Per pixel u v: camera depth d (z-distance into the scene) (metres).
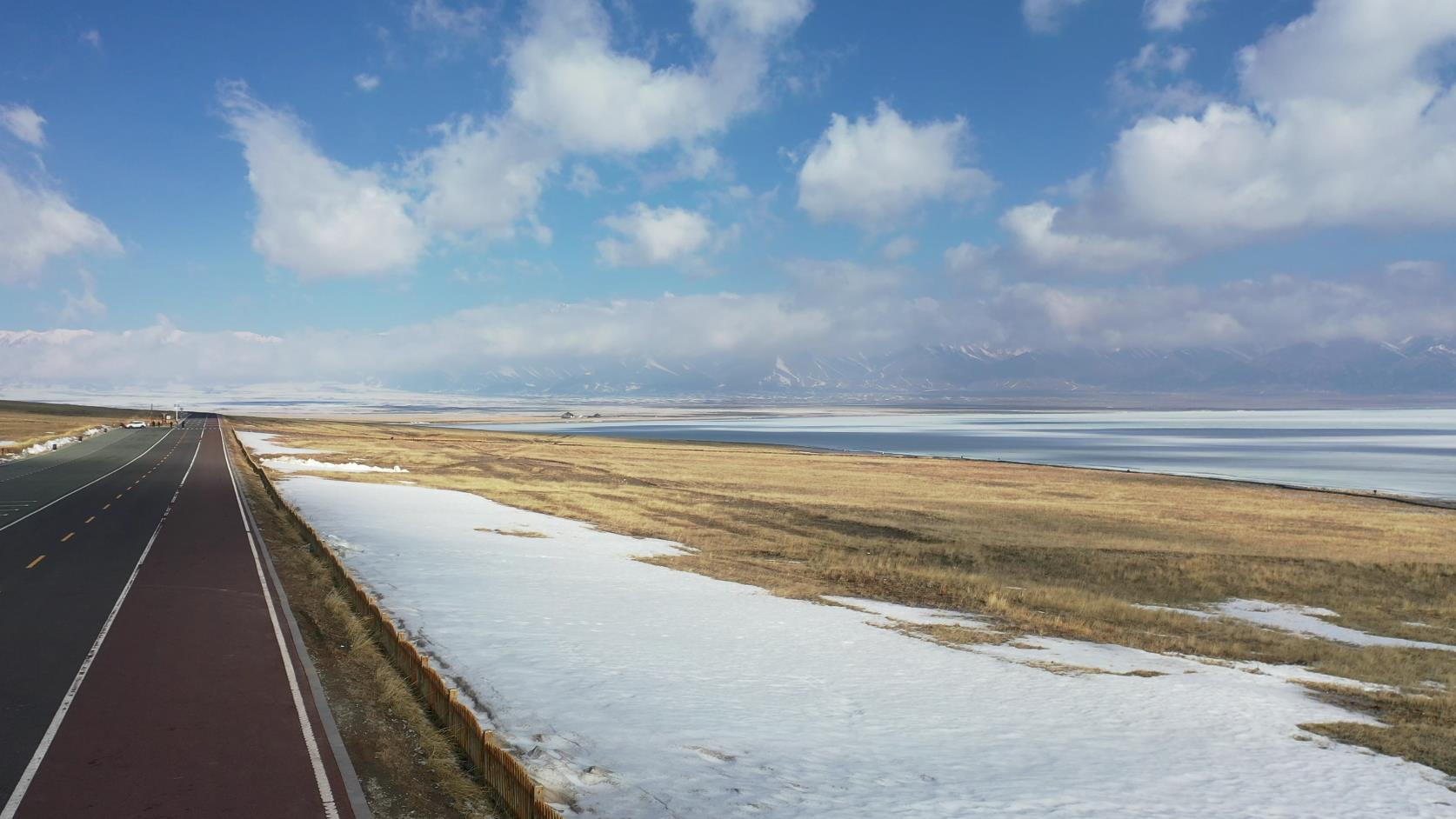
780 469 99.19
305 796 10.34
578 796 11.23
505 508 53.28
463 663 17.47
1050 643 24.69
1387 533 56.19
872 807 11.50
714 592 29.03
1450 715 18.64
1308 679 22.03
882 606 29.31
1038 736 15.34
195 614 19.72
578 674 17.28
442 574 28.72
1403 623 31.89
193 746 11.73
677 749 13.34
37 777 10.51
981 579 35.56
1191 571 39.75
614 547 39.44
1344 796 12.96
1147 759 14.33
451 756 11.96
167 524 35.91
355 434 157.00
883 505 63.69
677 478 84.12
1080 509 65.44
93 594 21.64
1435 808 12.66
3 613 19.38
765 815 11.02
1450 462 134.25
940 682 18.81
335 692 14.48
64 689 14.00
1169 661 23.22
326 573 25.39
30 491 49.69
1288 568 40.88
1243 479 103.31
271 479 61.50
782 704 16.30
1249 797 12.72
